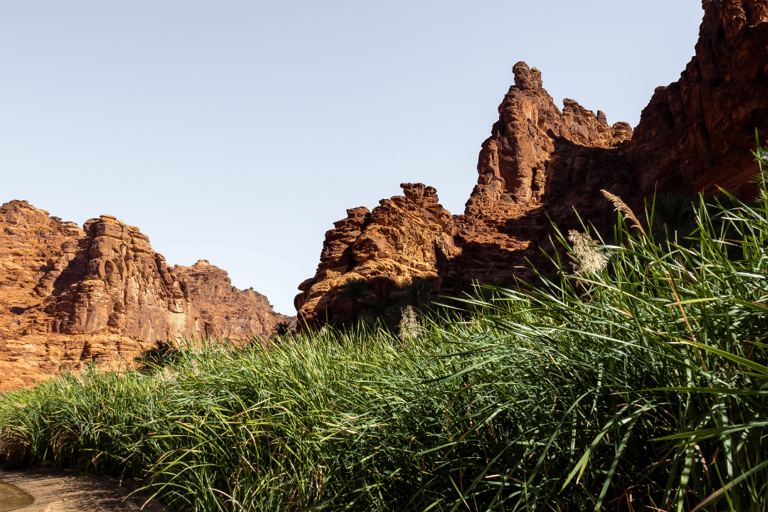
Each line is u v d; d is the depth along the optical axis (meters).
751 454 1.46
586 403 1.98
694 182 82.50
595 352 2.04
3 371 127.50
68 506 4.12
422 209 114.00
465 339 2.85
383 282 83.62
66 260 190.50
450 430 2.49
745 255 1.83
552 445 2.05
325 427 3.17
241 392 4.32
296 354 4.39
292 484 3.19
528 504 1.87
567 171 125.00
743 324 1.71
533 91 155.62
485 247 110.06
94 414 6.05
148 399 5.33
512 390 2.29
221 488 3.72
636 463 1.82
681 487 1.33
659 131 102.94
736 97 73.31
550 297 2.13
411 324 3.74
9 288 173.38
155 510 3.93
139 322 160.12
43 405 7.32
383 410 2.95
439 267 104.00
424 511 2.08
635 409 1.83
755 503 1.33
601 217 101.25
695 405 1.69
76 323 150.12
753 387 1.48
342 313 72.75
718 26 82.25
